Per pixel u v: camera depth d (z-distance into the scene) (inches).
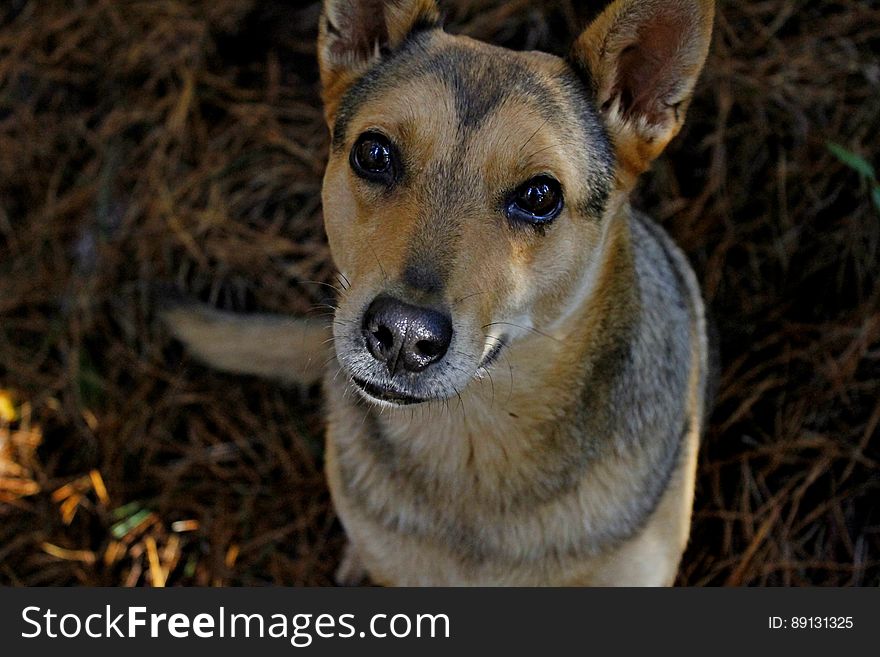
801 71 33.9
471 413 24.9
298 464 33.5
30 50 36.6
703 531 31.6
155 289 34.2
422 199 22.7
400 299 22.0
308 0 36.7
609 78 24.0
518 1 35.5
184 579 32.3
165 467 33.6
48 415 33.9
